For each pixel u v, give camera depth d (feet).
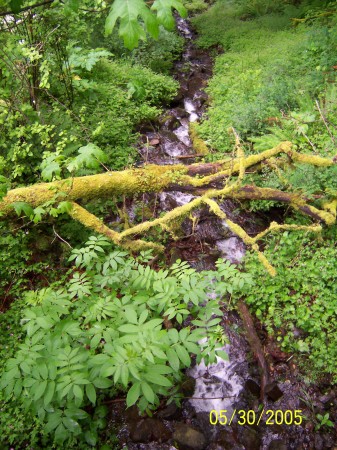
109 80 24.97
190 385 13.03
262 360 13.23
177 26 37.60
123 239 14.35
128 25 5.74
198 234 17.43
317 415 12.05
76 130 18.34
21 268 14.60
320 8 32.12
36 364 8.77
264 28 33.94
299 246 15.23
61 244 15.53
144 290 11.75
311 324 13.16
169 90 26.32
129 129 21.65
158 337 8.35
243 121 20.25
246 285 14.35
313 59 24.45
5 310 13.60
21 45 15.83
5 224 15.14
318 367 12.85
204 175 16.17
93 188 14.46
